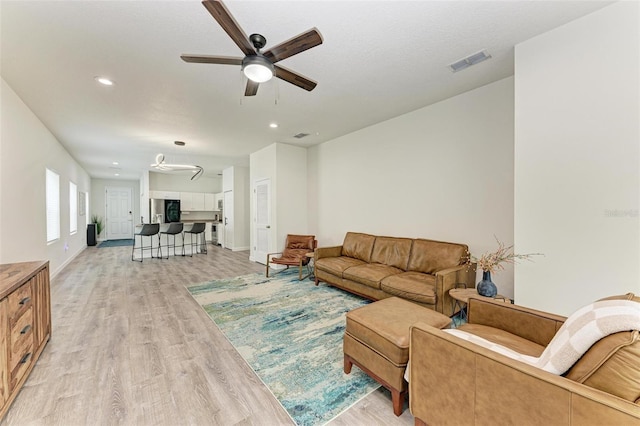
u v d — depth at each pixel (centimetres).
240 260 632
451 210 335
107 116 375
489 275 235
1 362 149
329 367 201
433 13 185
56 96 311
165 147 560
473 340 130
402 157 390
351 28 200
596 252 184
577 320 101
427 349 128
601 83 182
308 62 247
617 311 91
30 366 188
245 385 179
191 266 560
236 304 332
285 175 554
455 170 330
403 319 175
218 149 587
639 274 170
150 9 179
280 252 545
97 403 161
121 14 183
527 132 215
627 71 172
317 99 328
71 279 448
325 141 532
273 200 549
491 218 299
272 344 234
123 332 254
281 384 180
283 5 176
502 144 289
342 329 264
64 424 145
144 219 899
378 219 430
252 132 462
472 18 191
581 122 190
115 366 199
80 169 753
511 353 120
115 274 485
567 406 86
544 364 103
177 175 977
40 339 212
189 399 165
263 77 191
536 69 211
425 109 359
